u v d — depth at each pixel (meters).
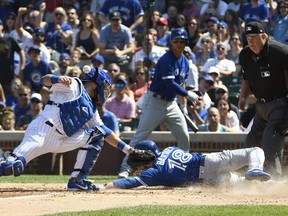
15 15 56.66
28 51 50.47
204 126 42.66
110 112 40.81
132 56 51.38
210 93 46.47
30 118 45.28
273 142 30.16
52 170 42.22
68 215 19.80
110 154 41.56
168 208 21.42
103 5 54.69
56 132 26.48
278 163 30.27
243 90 32.59
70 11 55.91
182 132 35.94
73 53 50.00
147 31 47.56
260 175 25.70
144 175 27.75
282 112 30.36
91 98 27.34
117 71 47.50
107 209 21.27
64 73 48.97
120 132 43.19
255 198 25.31
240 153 27.09
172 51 34.78
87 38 52.12
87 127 27.45
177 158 27.70
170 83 34.53
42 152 26.48
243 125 44.69
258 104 31.14
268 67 30.03
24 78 50.09
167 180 27.70
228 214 20.09
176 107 35.84
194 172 27.45
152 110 35.53
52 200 23.86
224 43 52.84
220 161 27.27
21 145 26.14
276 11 51.97
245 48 30.88
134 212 20.45
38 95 44.12
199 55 51.56
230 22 55.59
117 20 51.28
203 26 57.47
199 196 25.73
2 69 50.97
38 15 57.41
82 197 24.88
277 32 51.41
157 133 41.59
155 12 54.94
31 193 26.77
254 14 53.62
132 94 45.75
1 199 24.17
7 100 48.03
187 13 58.06
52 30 56.91
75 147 27.12
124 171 34.75
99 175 41.31
